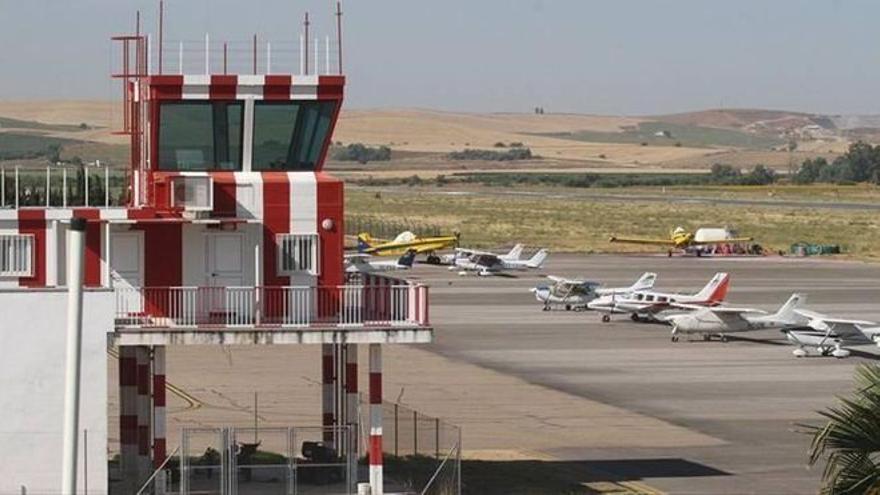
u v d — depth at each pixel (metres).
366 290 147.62
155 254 148.00
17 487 135.00
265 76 148.25
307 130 150.12
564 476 162.88
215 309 146.75
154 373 144.38
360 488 145.25
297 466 149.00
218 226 148.38
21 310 134.75
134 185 160.50
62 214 145.62
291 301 147.62
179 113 148.12
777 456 176.75
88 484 135.88
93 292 136.12
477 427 195.25
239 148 149.38
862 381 107.81
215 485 148.88
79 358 72.81
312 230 149.38
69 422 71.88
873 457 95.38
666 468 168.88
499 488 155.12
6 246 145.75
